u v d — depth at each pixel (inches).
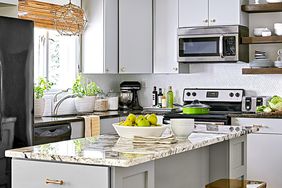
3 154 170.1
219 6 243.0
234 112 244.2
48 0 234.8
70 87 252.1
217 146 162.7
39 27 230.5
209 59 245.1
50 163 116.4
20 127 177.2
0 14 194.1
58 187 115.3
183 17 251.6
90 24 252.5
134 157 109.8
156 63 259.3
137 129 139.2
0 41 168.2
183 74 266.5
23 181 120.3
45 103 229.6
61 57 249.1
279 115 224.5
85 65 254.8
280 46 247.6
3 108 169.6
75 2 250.5
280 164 223.8
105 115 232.8
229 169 160.4
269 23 249.1
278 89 247.4
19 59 176.1
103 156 111.3
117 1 257.8
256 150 227.8
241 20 242.2
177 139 140.6
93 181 110.5
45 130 196.9
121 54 257.6
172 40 254.8
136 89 271.7
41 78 222.2
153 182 122.1
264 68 240.1
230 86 256.8
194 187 159.6
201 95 259.4
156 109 269.1
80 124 217.2
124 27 257.8
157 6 257.8
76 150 121.1
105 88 272.4
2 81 169.2
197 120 234.7
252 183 144.8
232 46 240.1
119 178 109.7
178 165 150.9
